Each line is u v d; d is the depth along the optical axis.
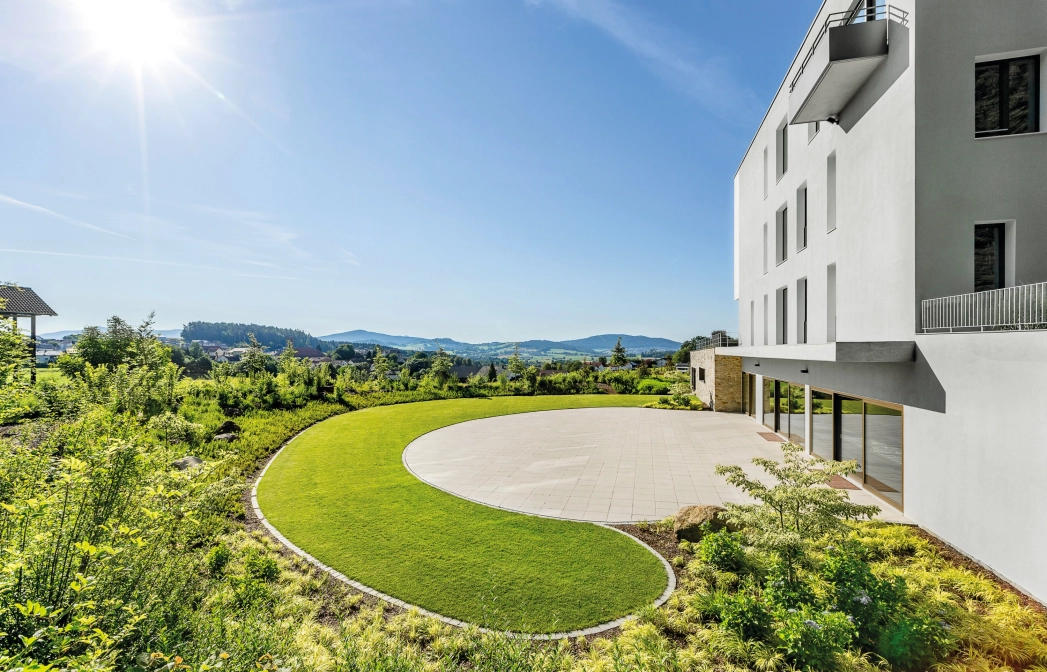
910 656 3.97
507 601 5.34
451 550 6.65
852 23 8.48
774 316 14.16
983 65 7.00
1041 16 6.66
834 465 5.20
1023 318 6.04
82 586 2.56
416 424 17.73
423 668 3.87
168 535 3.84
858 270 8.74
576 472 10.71
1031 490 4.97
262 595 4.98
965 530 5.96
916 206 7.02
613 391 29.92
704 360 22.84
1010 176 6.75
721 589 5.38
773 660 4.02
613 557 6.38
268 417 17.88
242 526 7.66
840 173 9.50
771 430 15.68
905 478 7.35
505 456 12.35
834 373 10.03
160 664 2.63
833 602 4.57
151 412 10.47
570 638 4.68
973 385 5.85
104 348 19.19
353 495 9.17
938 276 6.94
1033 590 4.92
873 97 8.20
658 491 9.27
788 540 4.65
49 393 7.79
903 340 7.37
